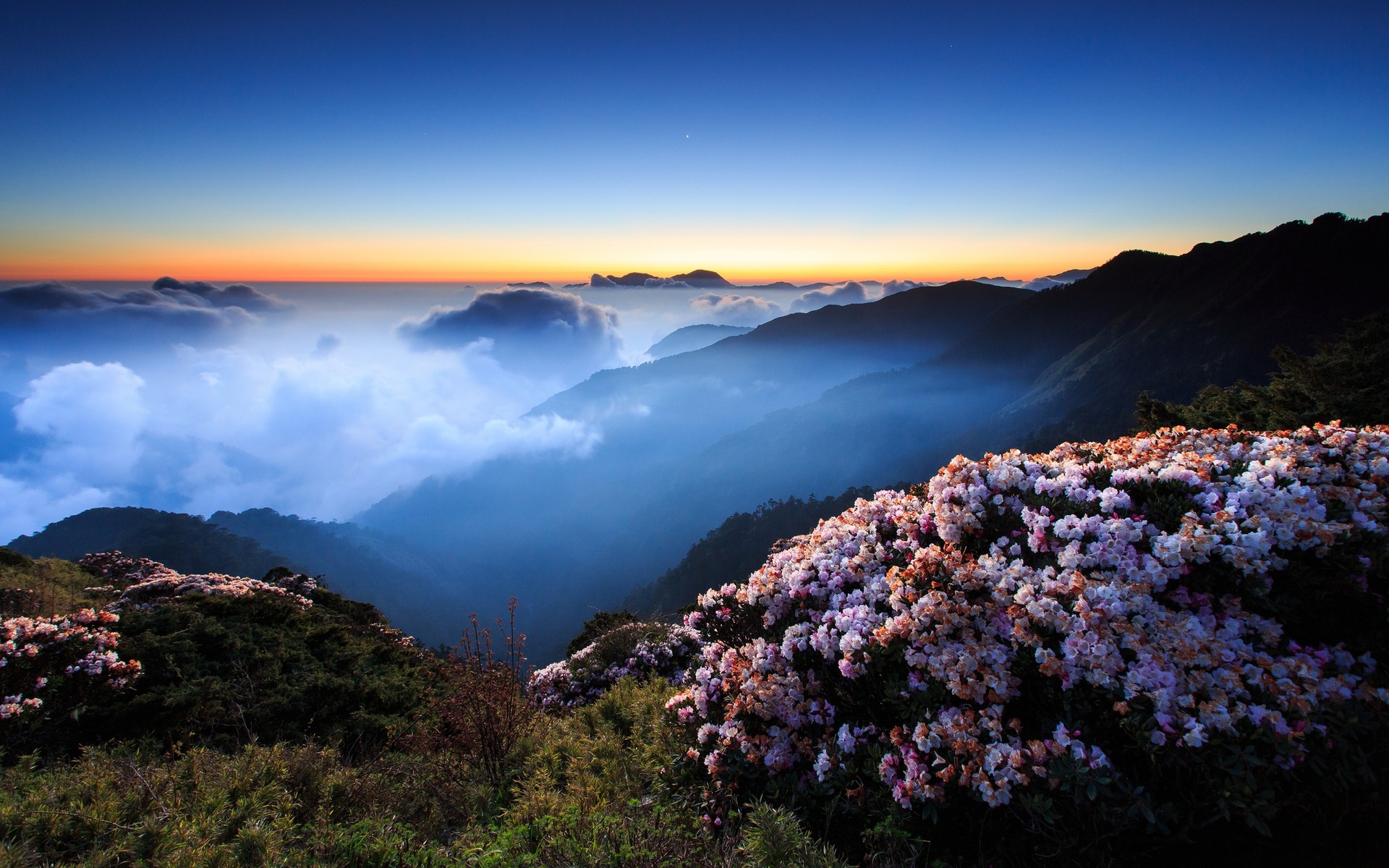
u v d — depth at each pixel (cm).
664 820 378
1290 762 262
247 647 820
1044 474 442
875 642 368
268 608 991
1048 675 310
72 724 592
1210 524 343
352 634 1157
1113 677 303
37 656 614
